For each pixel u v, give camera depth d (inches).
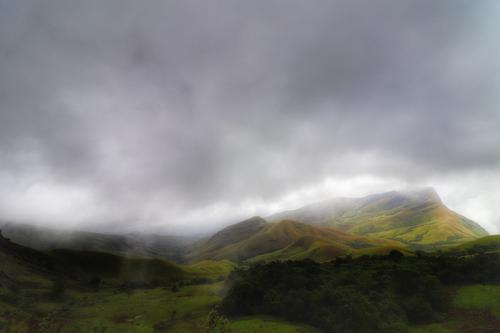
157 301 4975.4
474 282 4259.4
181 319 3983.8
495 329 3166.8
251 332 3289.9
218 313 3922.2
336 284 4047.7
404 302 3666.3
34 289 6008.9
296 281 4212.6
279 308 3772.1
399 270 4234.7
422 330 3297.2
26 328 2827.3
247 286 4116.6
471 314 3543.3
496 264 4370.1
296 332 3250.5
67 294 5974.4
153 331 3654.0
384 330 3134.8
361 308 3280.0
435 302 3757.4
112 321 4030.5
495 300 3676.2
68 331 3270.2
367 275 4247.0
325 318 3385.8
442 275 4328.3
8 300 4653.1
